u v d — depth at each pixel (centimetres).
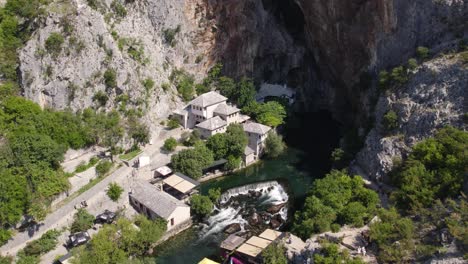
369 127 9906
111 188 8456
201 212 8481
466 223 6300
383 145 8812
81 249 7100
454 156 7581
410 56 10012
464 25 9312
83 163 8969
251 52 13575
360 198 7944
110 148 9550
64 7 9975
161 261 7538
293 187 9600
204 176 9975
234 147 10219
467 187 7231
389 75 9788
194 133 10600
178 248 7850
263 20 13662
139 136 10081
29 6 10281
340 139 11588
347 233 7150
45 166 7994
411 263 6238
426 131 8519
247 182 9806
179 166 9638
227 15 12625
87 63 9844
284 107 12425
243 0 12719
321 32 12406
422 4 9844
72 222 7831
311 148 11425
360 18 11056
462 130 8144
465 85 8488
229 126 10712
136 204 8688
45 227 7544
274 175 10156
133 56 10856
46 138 8288
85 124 9538
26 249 7200
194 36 12556
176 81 12288
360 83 11181
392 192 7969
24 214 7519
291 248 7088
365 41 11112
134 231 7600
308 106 13988
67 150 9088
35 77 9531
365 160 9131
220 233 8200
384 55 10475
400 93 9331
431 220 6850
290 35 14150
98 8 10656
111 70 10112
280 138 11212
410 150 8506
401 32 10138
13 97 9062
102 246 7100
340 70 12400
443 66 8894
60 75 9556
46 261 7181
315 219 7488
